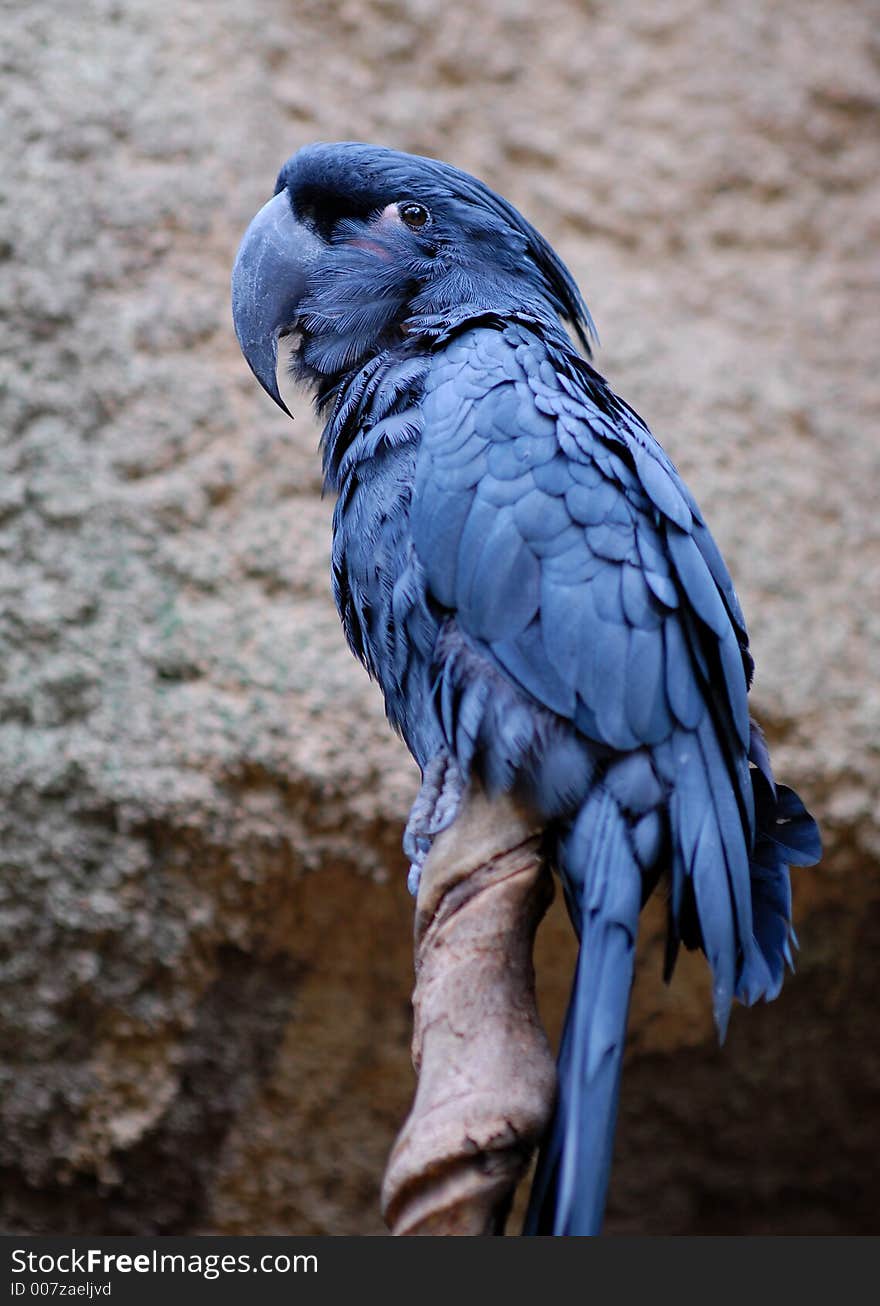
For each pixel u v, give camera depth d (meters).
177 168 6.45
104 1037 5.69
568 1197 2.57
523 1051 2.84
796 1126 6.32
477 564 3.23
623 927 2.93
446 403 3.42
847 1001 6.17
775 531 6.47
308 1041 5.88
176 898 5.65
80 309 6.15
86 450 5.99
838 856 5.95
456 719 3.20
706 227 7.27
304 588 5.96
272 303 4.02
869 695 6.16
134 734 5.63
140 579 5.84
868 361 7.09
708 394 6.73
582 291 6.89
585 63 7.44
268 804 5.64
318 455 6.21
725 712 3.27
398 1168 2.75
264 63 6.84
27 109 6.39
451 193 4.02
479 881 3.04
